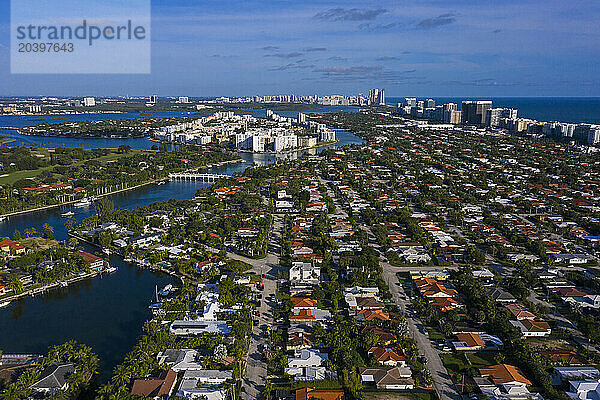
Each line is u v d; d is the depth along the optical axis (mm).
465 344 192500
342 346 185625
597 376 170000
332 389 163750
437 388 166875
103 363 182375
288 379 171000
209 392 157625
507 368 171250
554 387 166750
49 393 156500
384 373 170500
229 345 187500
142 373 167750
